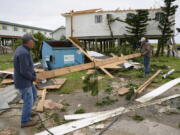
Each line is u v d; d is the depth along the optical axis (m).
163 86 5.24
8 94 4.73
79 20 17.83
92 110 3.66
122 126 2.90
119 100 4.23
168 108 3.57
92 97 4.50
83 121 3.10
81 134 2.69
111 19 16.55
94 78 4.25
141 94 4.64
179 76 6.73
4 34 25.56
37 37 12.87
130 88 4.97
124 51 13.59
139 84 5.68
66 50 8.05
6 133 2.77
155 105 3.78
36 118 3.30
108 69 7.86
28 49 2.74
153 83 5.78
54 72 4.12
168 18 15.16
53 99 4.45
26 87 2.75
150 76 6.81
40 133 2.73
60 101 4.26
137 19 14.64
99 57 9.88
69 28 18.45
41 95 4.61
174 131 2.69
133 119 3.15
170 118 3.16
